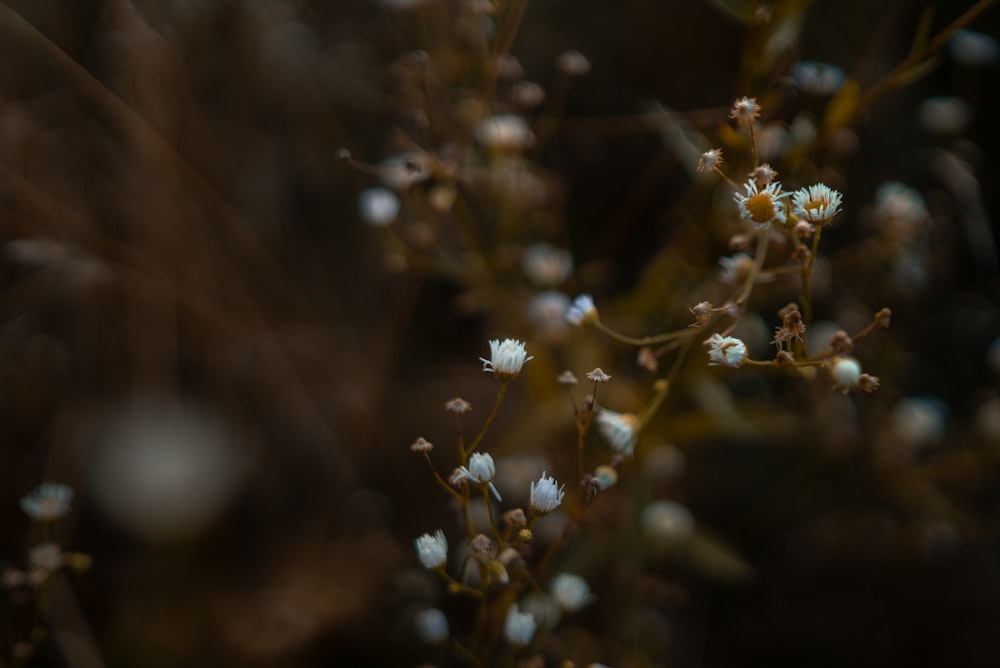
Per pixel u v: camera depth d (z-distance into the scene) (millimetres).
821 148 710
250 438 838
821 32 864
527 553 629
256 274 845
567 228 897
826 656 826
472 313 870
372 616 798
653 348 772
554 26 909
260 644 780
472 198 809
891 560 829
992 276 875
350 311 881
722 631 829
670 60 897
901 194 758
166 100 808
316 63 854
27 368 808
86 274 780
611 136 900
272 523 832
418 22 812
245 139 852
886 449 815
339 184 879
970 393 868
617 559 792
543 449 801
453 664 780
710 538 765
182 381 841
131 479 815
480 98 749
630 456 650
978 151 830
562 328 761
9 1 793
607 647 758
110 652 784
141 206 812
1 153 784
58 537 794
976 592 830
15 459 813
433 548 603
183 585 809
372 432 841
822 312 835
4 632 740
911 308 835
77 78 790
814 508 836
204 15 829
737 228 722
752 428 755
